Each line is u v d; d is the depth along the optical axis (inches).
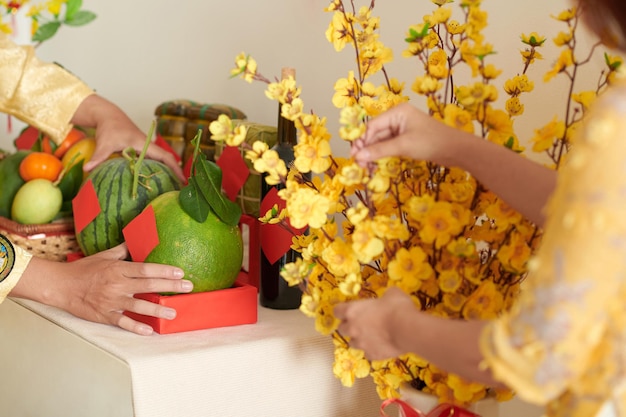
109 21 109.9
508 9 66.1
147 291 62.9
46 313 67.3
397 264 51.3
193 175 64.6
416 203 50.9
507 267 51.3
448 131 49.1
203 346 60.5
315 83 81.9
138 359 58.1
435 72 52.6
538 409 65.6
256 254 71.4
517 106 56.7
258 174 72.1
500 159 48.5
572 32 51.1
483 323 43.7
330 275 55.6
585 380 42.4
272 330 64.1
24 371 70.1
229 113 82.0
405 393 54.4
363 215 50.8
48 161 77.5
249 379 61.3
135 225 64.8
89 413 62.2
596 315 37.5
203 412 59.9
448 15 53.9
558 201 38.6
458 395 51.6
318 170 52.8
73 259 72.8
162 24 101.3
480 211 53.3
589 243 36.6
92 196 69.3
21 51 79.5
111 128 77.1
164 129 86.6
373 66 54.8
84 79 115.2
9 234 74.3
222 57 93.1
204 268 63.5
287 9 84.4
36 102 79.2
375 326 47.4
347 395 64.5
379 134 50.7
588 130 37.5
